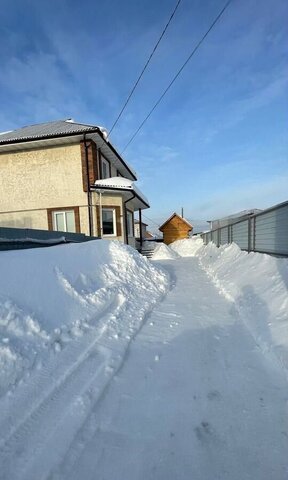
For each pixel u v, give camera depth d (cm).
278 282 406
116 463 149
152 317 391
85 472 143
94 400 197
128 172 1842
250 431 172
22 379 209
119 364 250
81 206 1218
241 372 238
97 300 387
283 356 242
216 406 195
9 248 563
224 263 788
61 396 198
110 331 318
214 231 1407
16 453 151
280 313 323
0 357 212
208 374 236
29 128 1534
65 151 1225
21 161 1257
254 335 309
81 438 164
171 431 173
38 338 255
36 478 138
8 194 1269
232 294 491
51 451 154
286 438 166
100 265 531
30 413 179
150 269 649
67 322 305
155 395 207
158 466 148
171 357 267
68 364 239
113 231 1304
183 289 592
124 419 182
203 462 150
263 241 629
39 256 398
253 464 149
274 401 199
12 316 254
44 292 326
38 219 1252
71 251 490
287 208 502
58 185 1234
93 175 1198
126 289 479
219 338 312
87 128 1142
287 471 144
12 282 306
